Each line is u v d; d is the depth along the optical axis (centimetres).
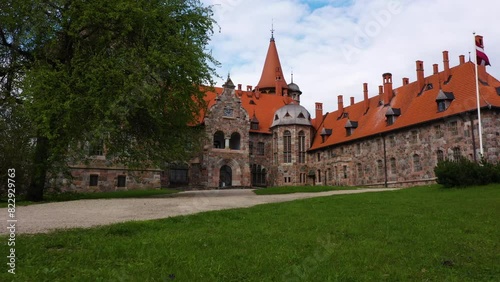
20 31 2328
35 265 752
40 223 1307
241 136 5728
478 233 1108
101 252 855
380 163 5100
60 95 2123
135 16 2378
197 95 2927
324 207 1703
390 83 5516
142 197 2734
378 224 1250
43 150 2456
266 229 1170
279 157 6291
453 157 4041
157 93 2481
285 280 688
